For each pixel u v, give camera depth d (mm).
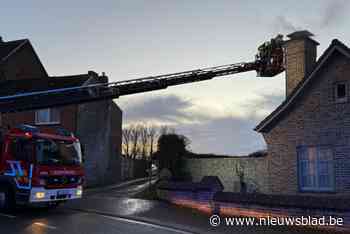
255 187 20703
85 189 26031
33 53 38344
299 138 18609
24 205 17750
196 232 12875
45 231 12492
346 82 17344
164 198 19359
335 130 17500
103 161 30984
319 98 18109
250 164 21094
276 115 19094
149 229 13125
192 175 23328
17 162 15898
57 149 16297
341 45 17062
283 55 25062
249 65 25703
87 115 30328
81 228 12992
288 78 20406
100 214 16047
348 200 12570
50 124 29766
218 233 12742
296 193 18406
